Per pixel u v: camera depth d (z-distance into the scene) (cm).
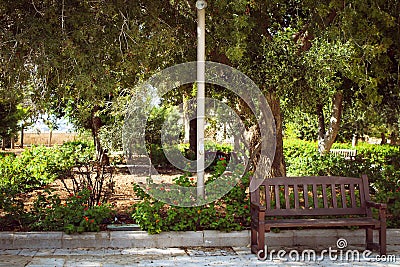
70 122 1476
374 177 931
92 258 557
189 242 616
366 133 2430
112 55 678
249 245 623
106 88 630
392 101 988
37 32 599
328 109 1452
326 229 638
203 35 652
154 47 716
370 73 797
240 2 627
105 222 655
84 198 648
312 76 710
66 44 593
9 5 632
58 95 727
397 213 665
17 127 1477
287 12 888
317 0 716
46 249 594
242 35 645
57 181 1223
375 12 691
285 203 622
